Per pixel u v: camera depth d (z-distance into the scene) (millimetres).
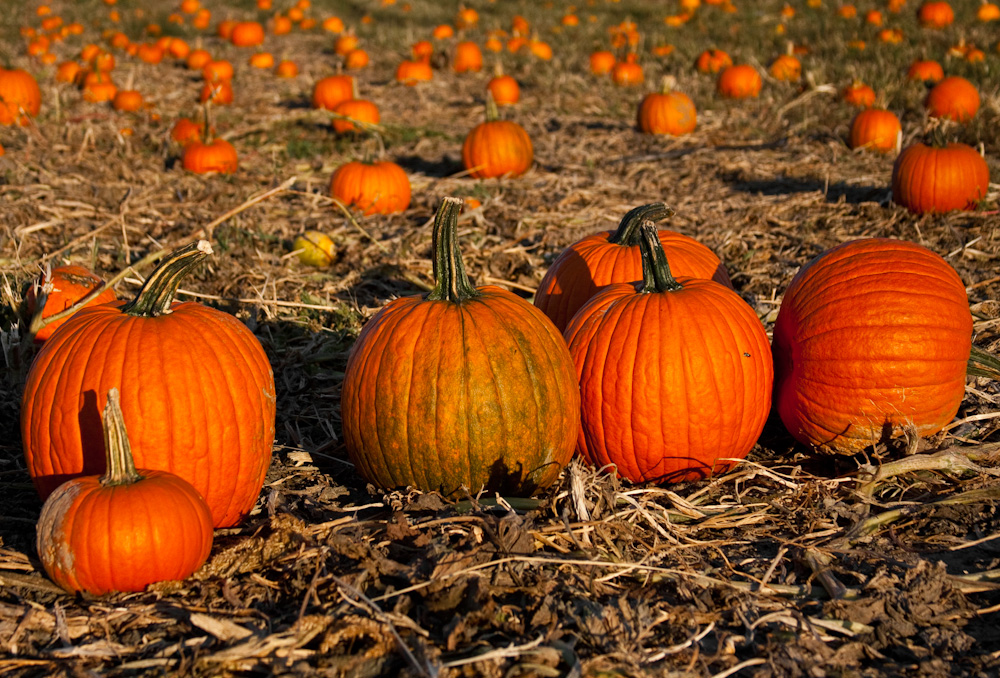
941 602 3105
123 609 2982
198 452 3332
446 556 3107
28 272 6359
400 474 3645
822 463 4285
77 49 20891
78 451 3273
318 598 3029
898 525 3654
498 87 14602
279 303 5965
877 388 3893
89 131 10477
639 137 11992
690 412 3738
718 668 2793
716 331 3779
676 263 4570
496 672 2699
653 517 3602
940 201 7742
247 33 23000
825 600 3160
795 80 15211
